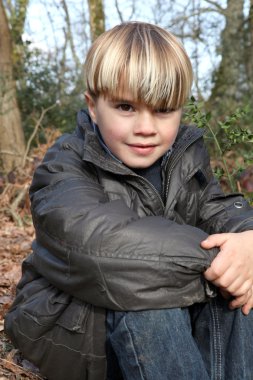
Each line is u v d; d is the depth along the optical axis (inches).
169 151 67.3
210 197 71.9
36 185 65.1
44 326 60.6
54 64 362.0
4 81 292.8
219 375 57.8
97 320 58.3
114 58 59.4
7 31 300.0
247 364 57.5
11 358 75.7
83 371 61.6
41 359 63.2
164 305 53.9
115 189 63.8
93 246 54.0
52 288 61.7
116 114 61.1
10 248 144.0
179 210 68.2
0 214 198.1
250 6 327.0
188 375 53.0
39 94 348.2
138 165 62.9
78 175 63.0
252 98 321.7
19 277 113.7
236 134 98.2
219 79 341.7
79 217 55.8
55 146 69.2
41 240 60.0
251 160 106.5
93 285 54.9
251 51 330.0
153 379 53.2
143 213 63.8
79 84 358.3
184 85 61.7
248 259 55.9
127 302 53.7
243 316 58.2
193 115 99.5
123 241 53.7
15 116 292.2
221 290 57.9
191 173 68.2
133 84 58.3
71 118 350.0
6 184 211.6
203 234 56.7
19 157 274.1
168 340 53.4
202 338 60.9
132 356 54.0
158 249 53.5
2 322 88.1
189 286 55.2
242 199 72.5
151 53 59.2
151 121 60.7
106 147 64.6
